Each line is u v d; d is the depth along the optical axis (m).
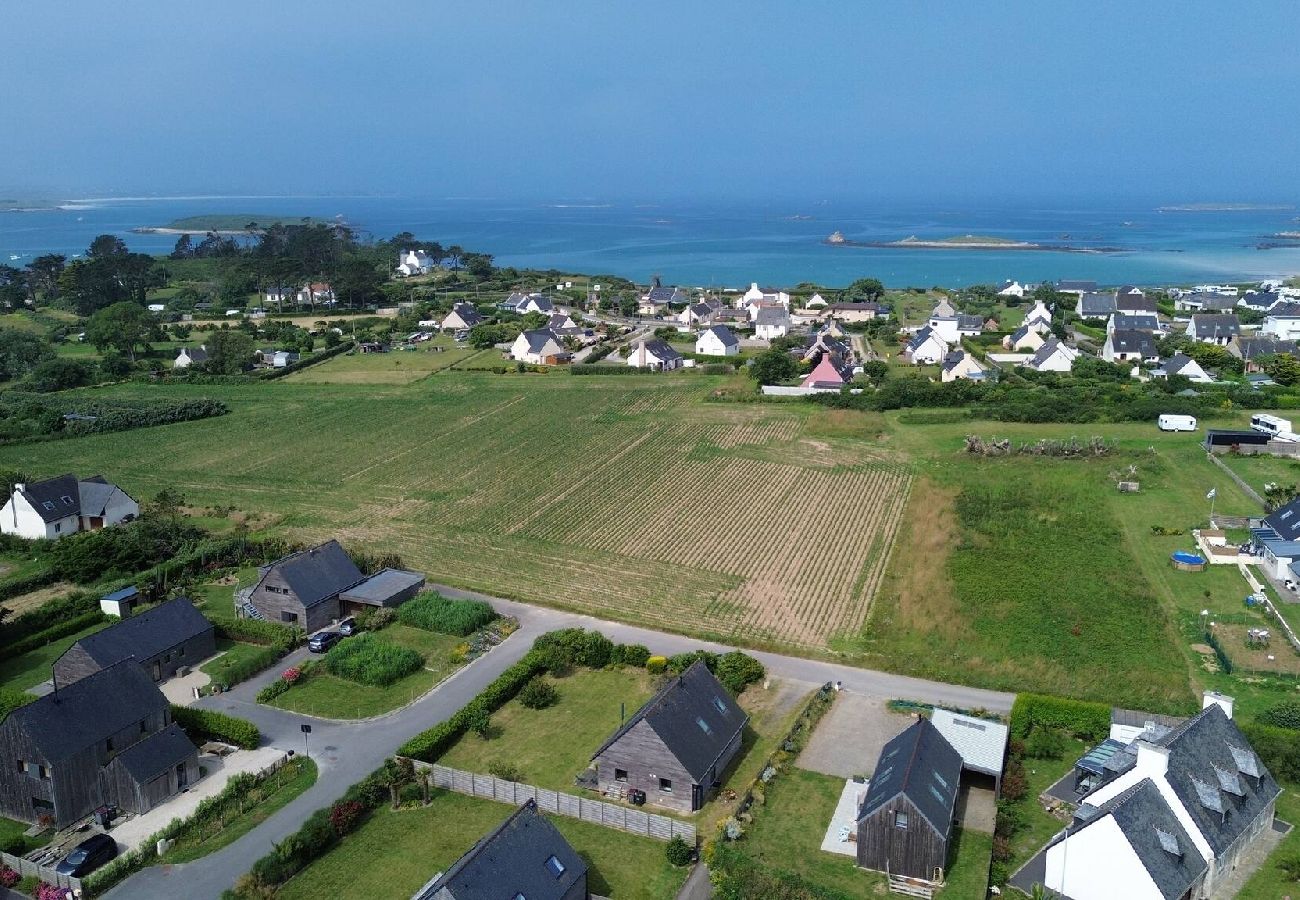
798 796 48.81
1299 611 66.94
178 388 151.88
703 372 154.88
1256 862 42.94
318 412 135.38
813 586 75.00
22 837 45.44
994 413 121.00
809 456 108.38
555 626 68.75
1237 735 46.62
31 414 130.25
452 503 96.56
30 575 76.12
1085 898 40.16
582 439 118.44
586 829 46.81
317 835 44.25
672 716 49.75
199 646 64.62
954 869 43.03
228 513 94.19
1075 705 53.84
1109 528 83.19
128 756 47.91
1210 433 104.06
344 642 64.81
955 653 63.41
